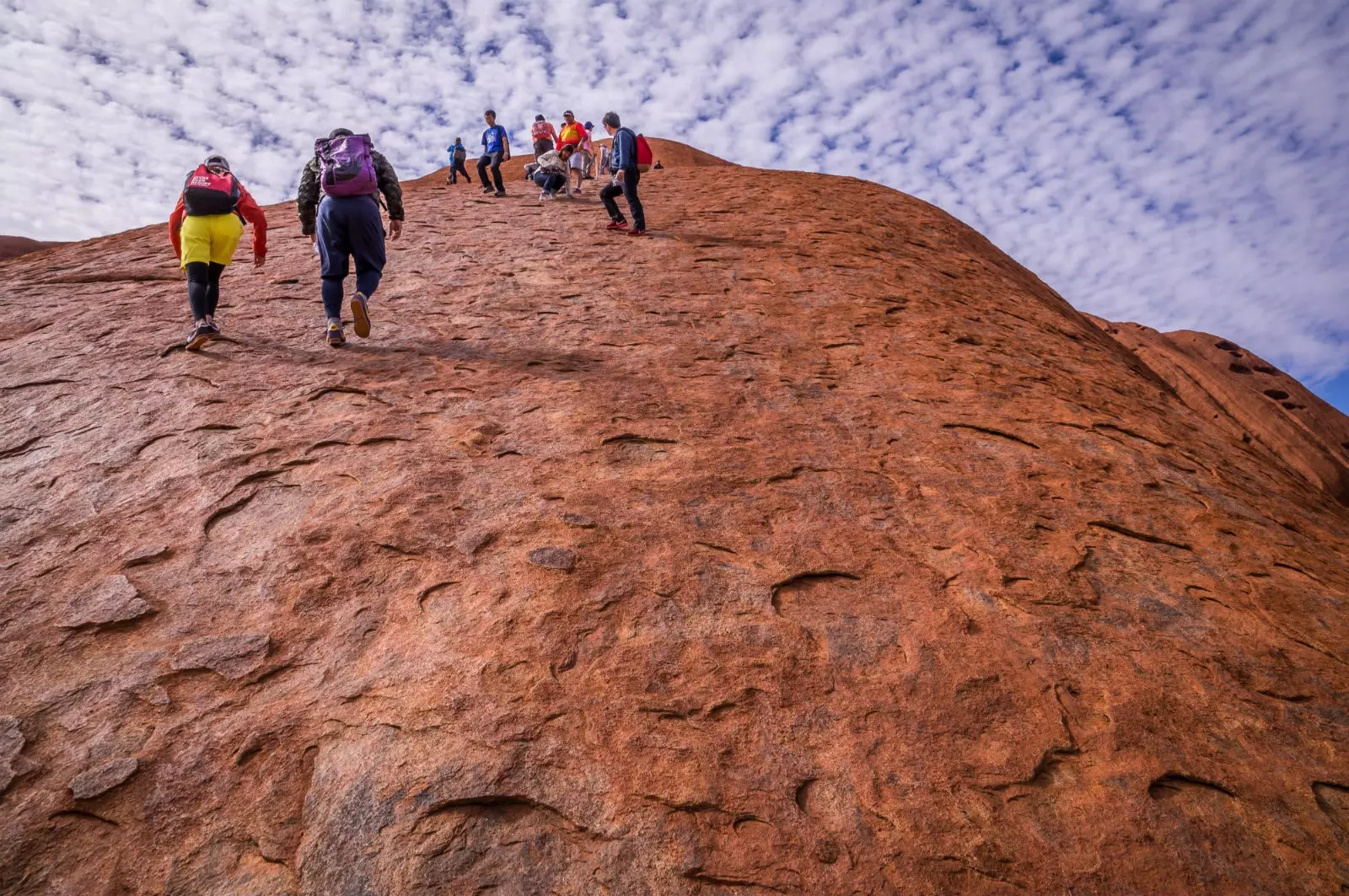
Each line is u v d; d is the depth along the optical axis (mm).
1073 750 1769
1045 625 2207
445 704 1847
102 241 8117
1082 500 3021
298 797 1619
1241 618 2326
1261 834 1577
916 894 1429
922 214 9984
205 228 4152
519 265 6258
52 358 4203
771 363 4359
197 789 1647
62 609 2225
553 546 2490
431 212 8602
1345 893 1458
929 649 2092
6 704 1882
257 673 1976
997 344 5176
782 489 2961
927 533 2705
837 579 2410
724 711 1848
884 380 4215
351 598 2262
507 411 3547
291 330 4629
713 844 1522
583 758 1706
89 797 1631
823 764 1714
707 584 2334
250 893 1435
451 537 2547
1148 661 2088
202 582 2336
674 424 3490
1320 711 1938
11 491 2893
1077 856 1513
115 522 2662
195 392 3668
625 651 2035
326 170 4043
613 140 7305
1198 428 4441
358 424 3348
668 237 7344
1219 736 1832
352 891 1431
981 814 1599
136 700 1890
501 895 1419
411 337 4531
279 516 2680
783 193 9906
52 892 1451
